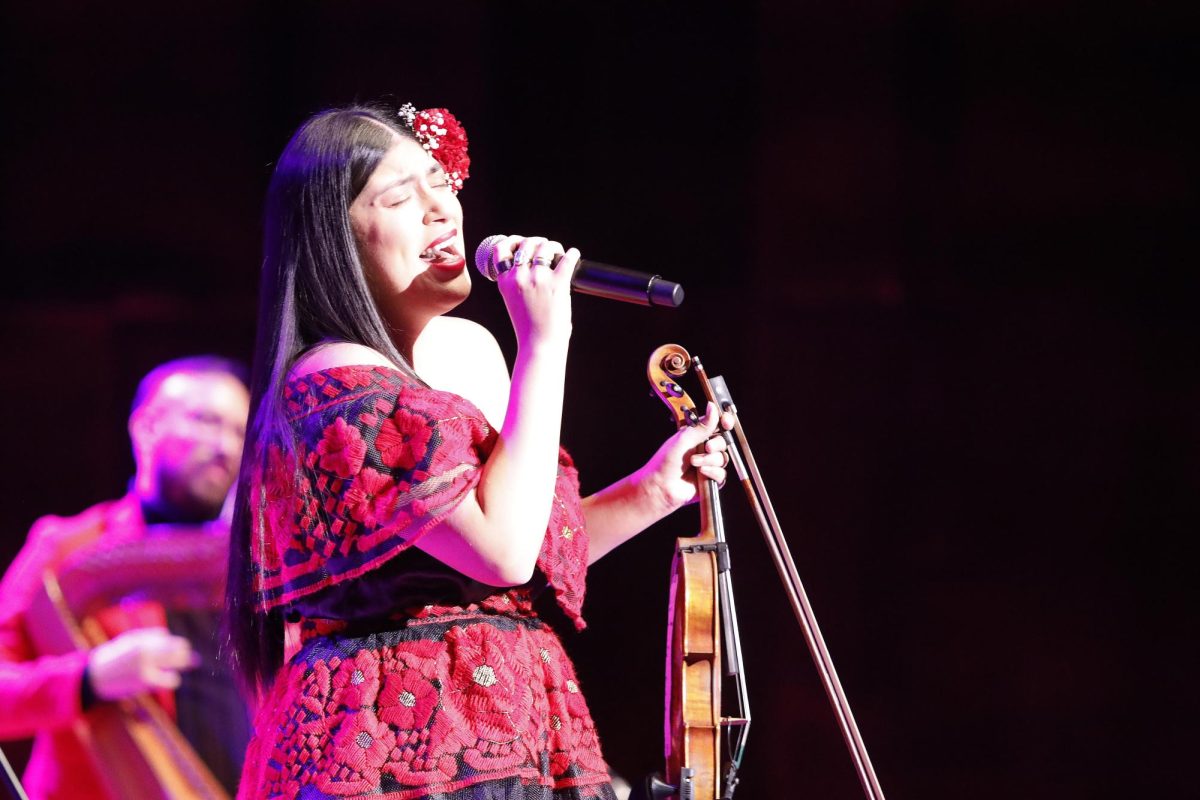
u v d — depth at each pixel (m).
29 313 16.14
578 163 16.58
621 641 16.67
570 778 5.27
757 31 16.50
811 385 16.58
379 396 5.11
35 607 9.12
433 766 4.87
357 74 15.99
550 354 5.30
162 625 9.12
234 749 9.02
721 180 16.64
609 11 16.55
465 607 5.21
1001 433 16.50
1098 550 16.38
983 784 16.19
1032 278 16.50
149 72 16.06
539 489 5.06
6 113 15.97
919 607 16.41
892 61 16.39
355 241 5.54
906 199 16.50
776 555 6.44
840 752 16.25
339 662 5.06
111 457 16.16
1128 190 16.34
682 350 6.60
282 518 5.23
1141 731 16.14
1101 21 16.20
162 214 16.17
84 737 8.82
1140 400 16.41
